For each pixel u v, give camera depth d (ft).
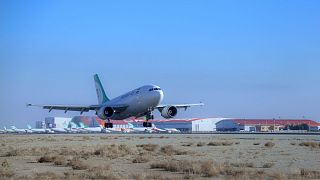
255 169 163.43
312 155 228.84
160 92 460.96
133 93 476.54
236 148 289.74
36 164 193.57
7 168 172.45
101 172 146.30
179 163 176.24
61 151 267.39
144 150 277.64
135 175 141.08
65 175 144.15
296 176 139.74
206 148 291.79
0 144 373.61
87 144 358.84
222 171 153.28
